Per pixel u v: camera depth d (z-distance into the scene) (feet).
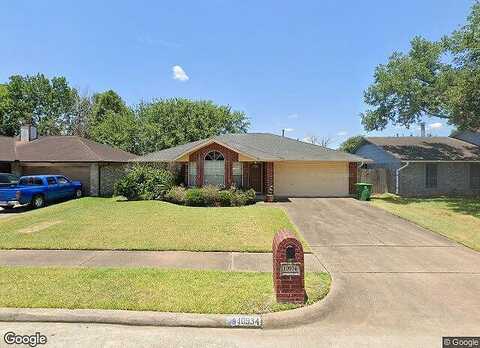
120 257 28.09
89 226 39.58
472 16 59.41
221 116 136.56
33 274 23.21
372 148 93.71
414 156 79.00
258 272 24.11
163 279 22.31
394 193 81.00
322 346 15.19
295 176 75.82
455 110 60.95
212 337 16.02
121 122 126.72
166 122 127.54
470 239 34.78
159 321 17.15
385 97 76.69
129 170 74.79
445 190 79.87
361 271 24.99
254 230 37.78
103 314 17.40
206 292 20.12
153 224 40.65
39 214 51.26
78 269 24.39
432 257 28.66
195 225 40.14
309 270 25.08
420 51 75.56
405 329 16.63
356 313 18.33
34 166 80.02
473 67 61.11
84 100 164.35
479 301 19.79
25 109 152.35
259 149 76.79
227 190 62.59
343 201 66.23
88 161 75.20
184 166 72.38
